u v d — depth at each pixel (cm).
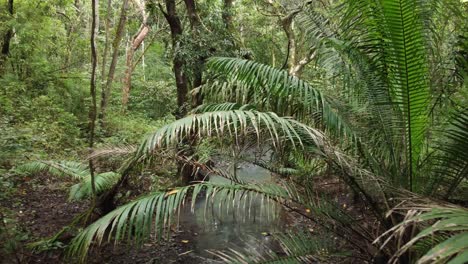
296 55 1069
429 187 326
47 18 1151
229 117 265
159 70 1962
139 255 439
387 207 304
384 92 338
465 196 344
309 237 341
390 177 333
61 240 435
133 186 590
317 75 522
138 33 1611
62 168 579
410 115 312
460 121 293
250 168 720
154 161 369
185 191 265
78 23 1664
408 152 331
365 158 335
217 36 699
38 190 650
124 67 1628
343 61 361
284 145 298
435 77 339
